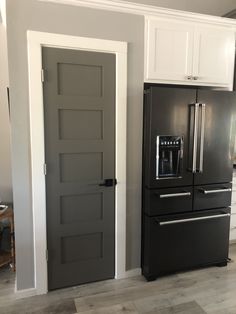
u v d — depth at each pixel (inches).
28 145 83.6
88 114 89.7
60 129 87.0
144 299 87.3
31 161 84.1
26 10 78.8
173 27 95.5
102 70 89.2
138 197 99.4
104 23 87.4
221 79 105.2
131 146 96.4
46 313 80.1
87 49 86.5
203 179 100.7
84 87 88.0
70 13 83.2
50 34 81.5
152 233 96.0
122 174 95.6
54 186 88.4
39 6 79.8
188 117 95.5
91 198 93.5
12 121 81.2
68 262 93.1
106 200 95.3
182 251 100.7
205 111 97.2
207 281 97.7
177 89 92.7
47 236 89.3
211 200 103.1
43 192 86.3
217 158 101.6
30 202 85.7
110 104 91.5
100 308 82.7
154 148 92.6
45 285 89.7
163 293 90.4
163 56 95.9
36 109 82.5
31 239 87.0
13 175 83.1
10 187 121.7
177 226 98.8
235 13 124.9
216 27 101.3
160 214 96.6
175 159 96.9
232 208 121.6
